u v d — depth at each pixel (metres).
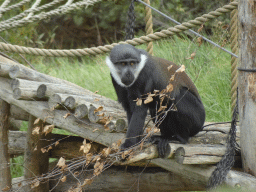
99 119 7.29
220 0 25.25
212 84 14.45
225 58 15.52
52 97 8.01
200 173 7.33
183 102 8.66
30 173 9.95
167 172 9.20
